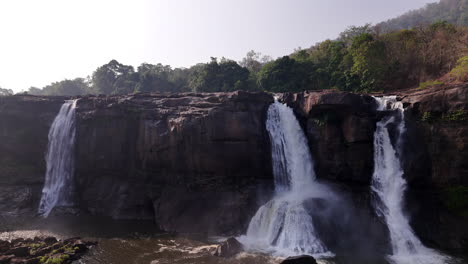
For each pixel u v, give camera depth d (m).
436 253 23.47
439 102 28.09
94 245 24.48
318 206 26.84
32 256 21.52
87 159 35.91
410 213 26.97
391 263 21.56
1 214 31.45
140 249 23.58
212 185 31.61
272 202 27.50
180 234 27.53
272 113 33.59
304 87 60.66
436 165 27.89
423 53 51.31
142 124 33.94
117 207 33.16
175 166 32.53
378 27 73.38
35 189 35.94
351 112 30.67
